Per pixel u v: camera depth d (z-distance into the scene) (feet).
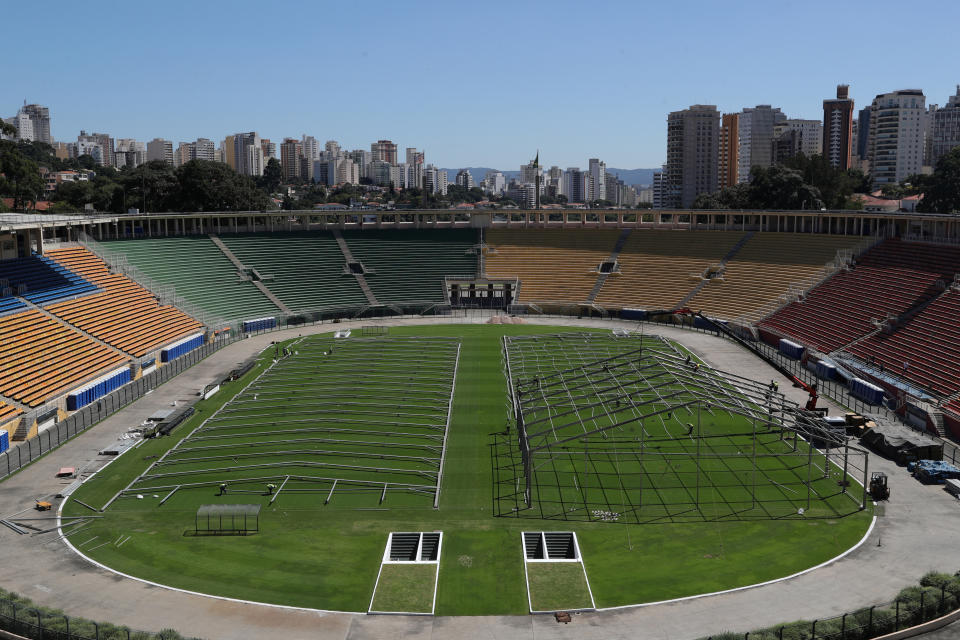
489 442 228.43
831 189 631.15
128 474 204.64
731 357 333.62
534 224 527.81
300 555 160.45
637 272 466.70
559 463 212.64
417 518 177.99
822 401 268.62
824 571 153.38
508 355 321.73
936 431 234.79
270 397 273.95
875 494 188.03
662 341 360.28
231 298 412.77
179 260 420.36
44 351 274.57
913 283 337.11
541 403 260.01
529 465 184.44
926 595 136.98
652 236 496.23
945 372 262.26
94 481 200.13
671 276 454.40
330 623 135.95
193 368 318.86
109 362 294.46
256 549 163.02
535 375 287.89
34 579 150.30
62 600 142.51
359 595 145.07
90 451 221.66
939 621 132.57
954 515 179.32
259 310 413.18
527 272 479.41
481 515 179.52
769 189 582.76
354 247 487.61
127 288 362.94
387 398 272.10
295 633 132.57
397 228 512.22
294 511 181.68
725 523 175.22
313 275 456.45
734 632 131.23
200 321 376.48
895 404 258.37
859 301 349.61
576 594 144.66
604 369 250.98
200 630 133.08
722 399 209.15
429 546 168.04
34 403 244.42
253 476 202.49
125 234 426.51
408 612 139.03
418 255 490.08
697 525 174.29
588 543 165.99
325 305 434.71
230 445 225.76
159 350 326.85
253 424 243.60
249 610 139.74
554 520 177.06
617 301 444.96
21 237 338.13
